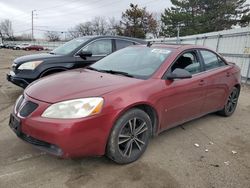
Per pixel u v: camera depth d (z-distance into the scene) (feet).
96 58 21.50
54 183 9.28
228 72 16.51
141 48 14.53
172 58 12.62
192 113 13.88
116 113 9.71
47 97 9.68
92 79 11.30
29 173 9.79
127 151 10.60
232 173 10.48
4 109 17.47
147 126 11.21
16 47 163.84
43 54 20.98
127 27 150.30
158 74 11.79
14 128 10.07
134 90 10.52
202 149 12.51
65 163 10.57
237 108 20.42
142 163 10.87
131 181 9.59
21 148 11.64
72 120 8.95
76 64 20.51
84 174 9.89
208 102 14.92
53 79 11.67
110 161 10.86
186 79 12.89
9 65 49.14
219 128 15.53
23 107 9.96
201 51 14.83
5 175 9.59
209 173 10.39
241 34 35.73
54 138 8.89
